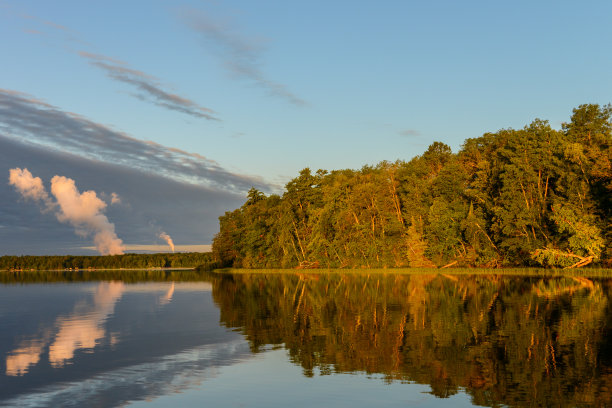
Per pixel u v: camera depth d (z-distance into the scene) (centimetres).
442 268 8569
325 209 10219
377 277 7075
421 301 3631
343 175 11444
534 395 1344
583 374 1541
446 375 1547
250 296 4406
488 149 9588
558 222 6750
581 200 6931
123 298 4425
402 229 9325
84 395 1373
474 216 8206
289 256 10794
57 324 2728
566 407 1250
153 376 1566
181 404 1295
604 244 6862
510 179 7700
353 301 3738
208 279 7981
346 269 9731
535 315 2792
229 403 1301
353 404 1284
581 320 2594
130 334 2353
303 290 4972
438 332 2295
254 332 2378
